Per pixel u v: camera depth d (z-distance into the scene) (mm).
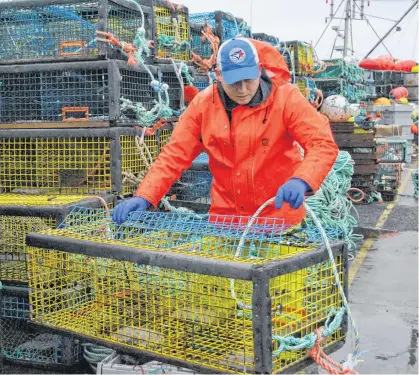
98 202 4016
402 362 3938
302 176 3039
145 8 5027
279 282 2672
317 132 3227
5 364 3990
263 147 3381
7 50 4820
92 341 3021
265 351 2398
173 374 2955
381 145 11125
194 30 6562
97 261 3068
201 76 6301
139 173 4574
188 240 2975
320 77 12664
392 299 5211
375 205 10148
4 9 4742
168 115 4738
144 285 2906
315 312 2750
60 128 4461
